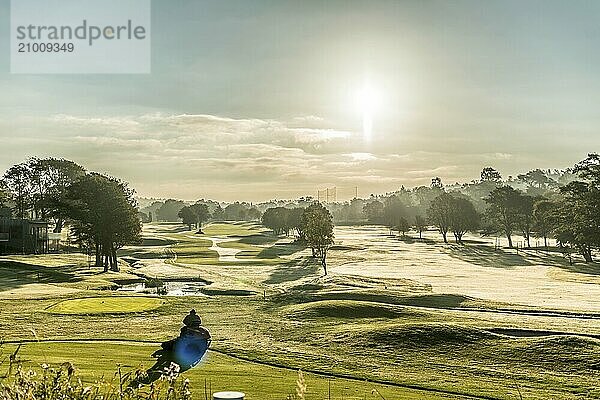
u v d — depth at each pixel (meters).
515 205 157.88
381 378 29.16
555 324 44.81
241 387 24.08
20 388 8.91
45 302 54.03
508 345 36.06
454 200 171.00
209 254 129.62
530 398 26.59
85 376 22.52
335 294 59.44
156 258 121.75
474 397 26.42
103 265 100.56
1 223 109.00
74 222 111.00
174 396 9.48
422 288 74.12
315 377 28.50
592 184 116.75
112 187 100.38
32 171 164.50
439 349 35.88
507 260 120.38
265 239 176.62
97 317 46.50
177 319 46.41
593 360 33.03
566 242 124.50
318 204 139.12
